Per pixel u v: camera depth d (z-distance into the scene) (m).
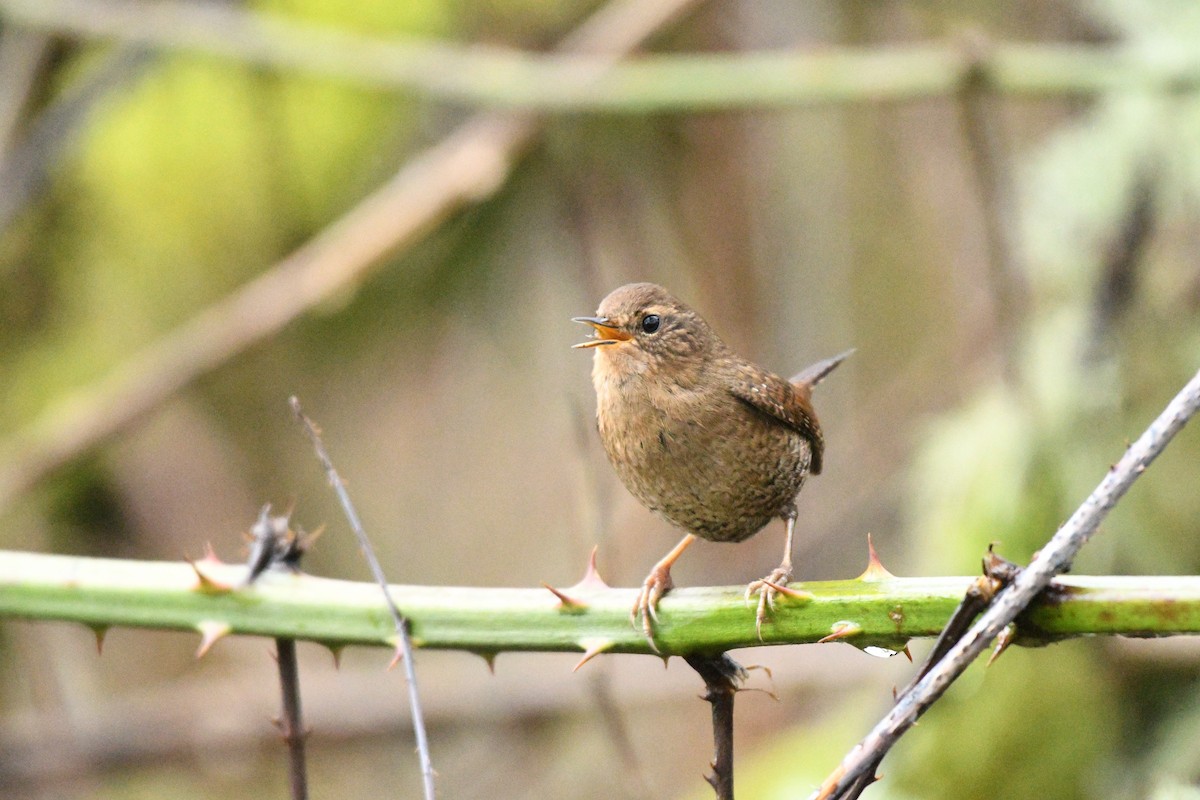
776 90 8.73
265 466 12.38
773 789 9.18
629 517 12.19
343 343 12.04
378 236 10.05
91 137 11.86
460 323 11.85
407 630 5.14
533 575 12.34
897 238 11.38
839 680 10.40
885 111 11.26
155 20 9.39
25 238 11.63
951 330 11.20
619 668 11.23
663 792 11.09
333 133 11.77
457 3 11.44
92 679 11.80
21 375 11.98
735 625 4.77
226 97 11.84
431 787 4.52
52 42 10.05
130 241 12.02
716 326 10.86
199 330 10.35
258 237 12.03
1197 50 8.23
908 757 8.31
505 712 11.56
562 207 10.61
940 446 9.17
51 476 10.31
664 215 10.95
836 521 11.38
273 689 11.57
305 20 11.52
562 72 9.10
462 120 11.70
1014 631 4.38
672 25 9.83
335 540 12.50
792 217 10.88
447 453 12.52
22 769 10.80
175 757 11.11
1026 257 9.29
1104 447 8.58
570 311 11.23
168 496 12.18
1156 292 9.00
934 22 11.24
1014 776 8.16
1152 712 8.23
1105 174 8.71
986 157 8.62
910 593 4.65
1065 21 10.53
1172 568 8.44
